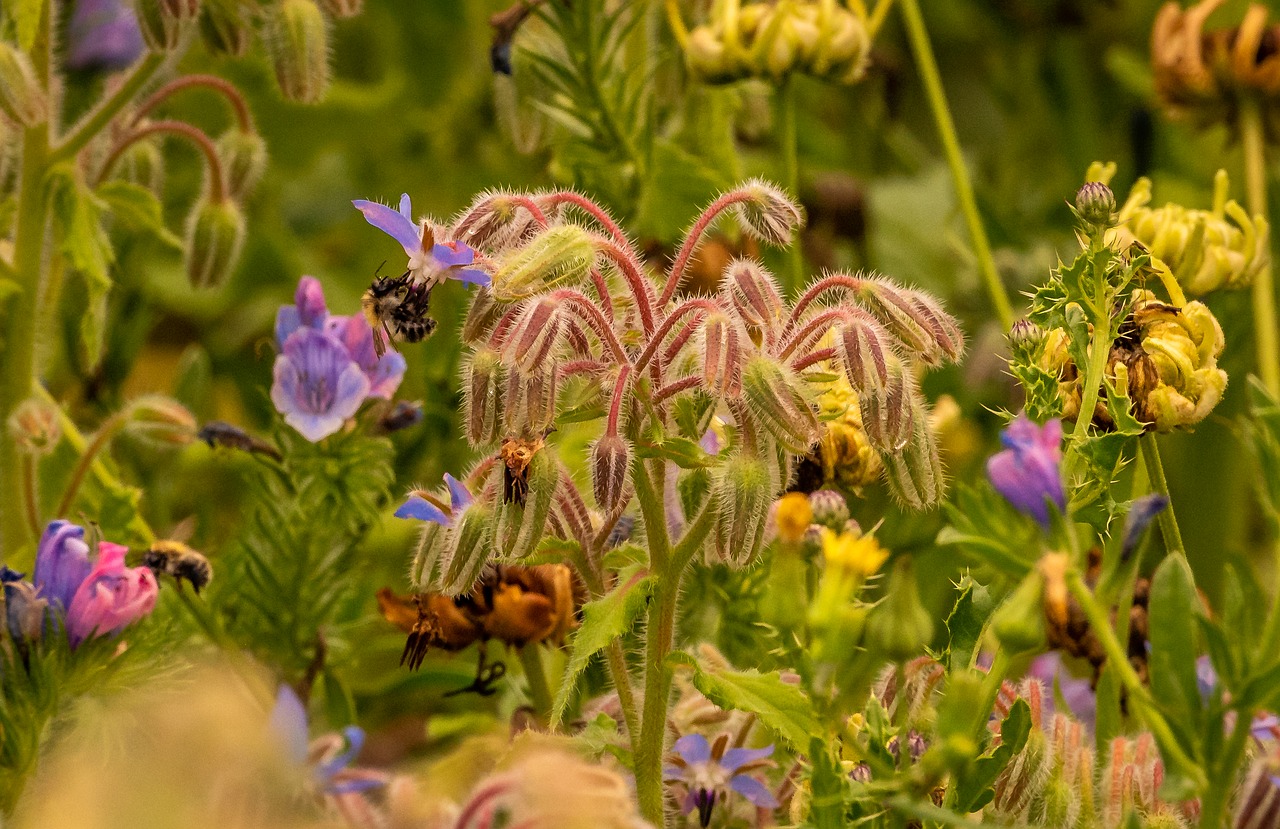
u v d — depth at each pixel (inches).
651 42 34.7
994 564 25.4
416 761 32.3
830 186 37.8
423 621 29.0
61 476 32.7
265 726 24.6
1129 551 25.3
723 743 27.8
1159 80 33.9
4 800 27.3
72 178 30.6
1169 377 27.8
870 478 28.9
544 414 26.3
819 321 27.0
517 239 27.1
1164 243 30.3
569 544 27.2
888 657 25.3
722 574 30.2
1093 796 26.8
